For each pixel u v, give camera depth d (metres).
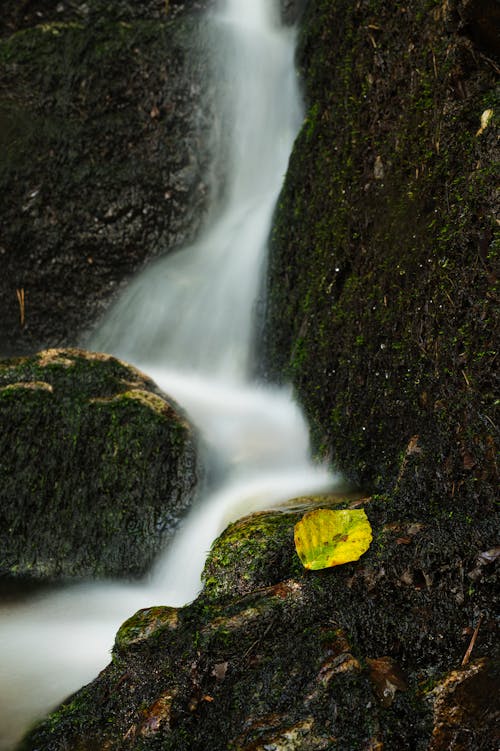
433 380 3.23
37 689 2.97
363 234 4.10
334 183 4.58
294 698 2.38
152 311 6.57
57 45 7.24
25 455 4.21
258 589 2.82
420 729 2.29
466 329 3.06
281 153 6.58
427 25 3.82
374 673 2.42
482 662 2.38
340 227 4.35
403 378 3.49
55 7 7.50
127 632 2.80
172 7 7.71
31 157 6.90
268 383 5.16
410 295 3.51
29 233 6.82
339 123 4.71
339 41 5.08
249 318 5.80
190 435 4.21
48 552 4.02
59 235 6.85
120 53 7.16
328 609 2.68
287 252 5.16
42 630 3.45
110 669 2.82
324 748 2.24
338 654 2.45
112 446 4.17
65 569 3.98
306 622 2.65
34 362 4.57
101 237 6.90
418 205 3.61
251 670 2.53
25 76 7.14
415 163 3.71
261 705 2.40
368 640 2.60
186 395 5.34
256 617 2.67
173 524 4.00
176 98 7.12
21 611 3.66
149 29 7.30
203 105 7.09
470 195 3.14
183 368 6.18
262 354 5.41
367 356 3.81
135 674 2.71
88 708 2.73
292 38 6.69
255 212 6.40
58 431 4.24
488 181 3.04
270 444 4.43
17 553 4.05
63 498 4.12
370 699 2.31
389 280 3.71
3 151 6.91
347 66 4.75
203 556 3.70
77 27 7.39
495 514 2.74
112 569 3.95
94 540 4.01
